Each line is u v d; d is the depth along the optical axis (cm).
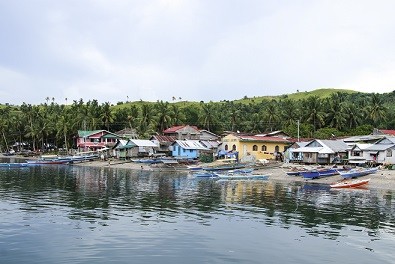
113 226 3312
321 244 2897
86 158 13112
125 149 13125
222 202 4738
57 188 5894
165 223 3469
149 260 2478
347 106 14338
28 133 17350
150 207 4288
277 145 11725
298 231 3266
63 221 3475
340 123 13838
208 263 2448
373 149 9019
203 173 8512
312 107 14125
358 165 9119
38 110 18688
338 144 10100
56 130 16900
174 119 16250
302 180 7756
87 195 5166
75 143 17075
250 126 15800
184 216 3803
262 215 3922
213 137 14400
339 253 2697
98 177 8094
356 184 6562
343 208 4388
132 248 2712
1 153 17938
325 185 7000
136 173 9462
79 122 16525
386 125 14538
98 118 16725
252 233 3173
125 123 17362
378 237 3117
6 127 17938
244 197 5209
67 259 2473
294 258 2577
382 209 4338
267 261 2509
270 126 15200
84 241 2859
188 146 12256
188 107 19088
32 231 3111
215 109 19862
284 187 6562
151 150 13162
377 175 7312
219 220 3647
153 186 6462
